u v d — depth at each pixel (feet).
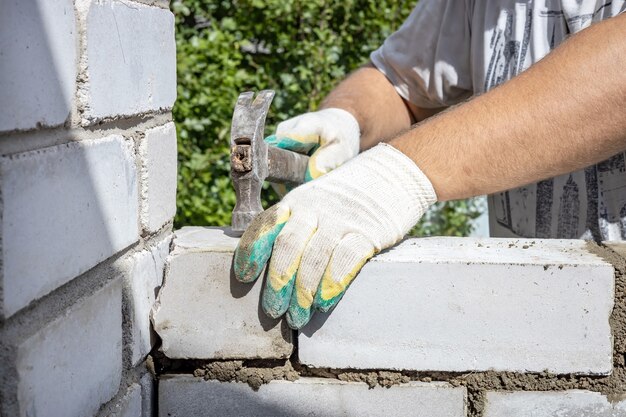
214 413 5.53
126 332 5.02
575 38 5.44
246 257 5.07
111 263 4.79
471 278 5.27
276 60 15.21
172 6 14.29
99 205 4.43
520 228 7.42
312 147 7.30
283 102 15.14
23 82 3.46
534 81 5.39
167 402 5.53
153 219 5.39
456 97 8.28
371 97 8.29
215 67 13.99
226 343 5.39
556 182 6.97
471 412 5.48
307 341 5.38
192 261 5.38
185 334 5.40
